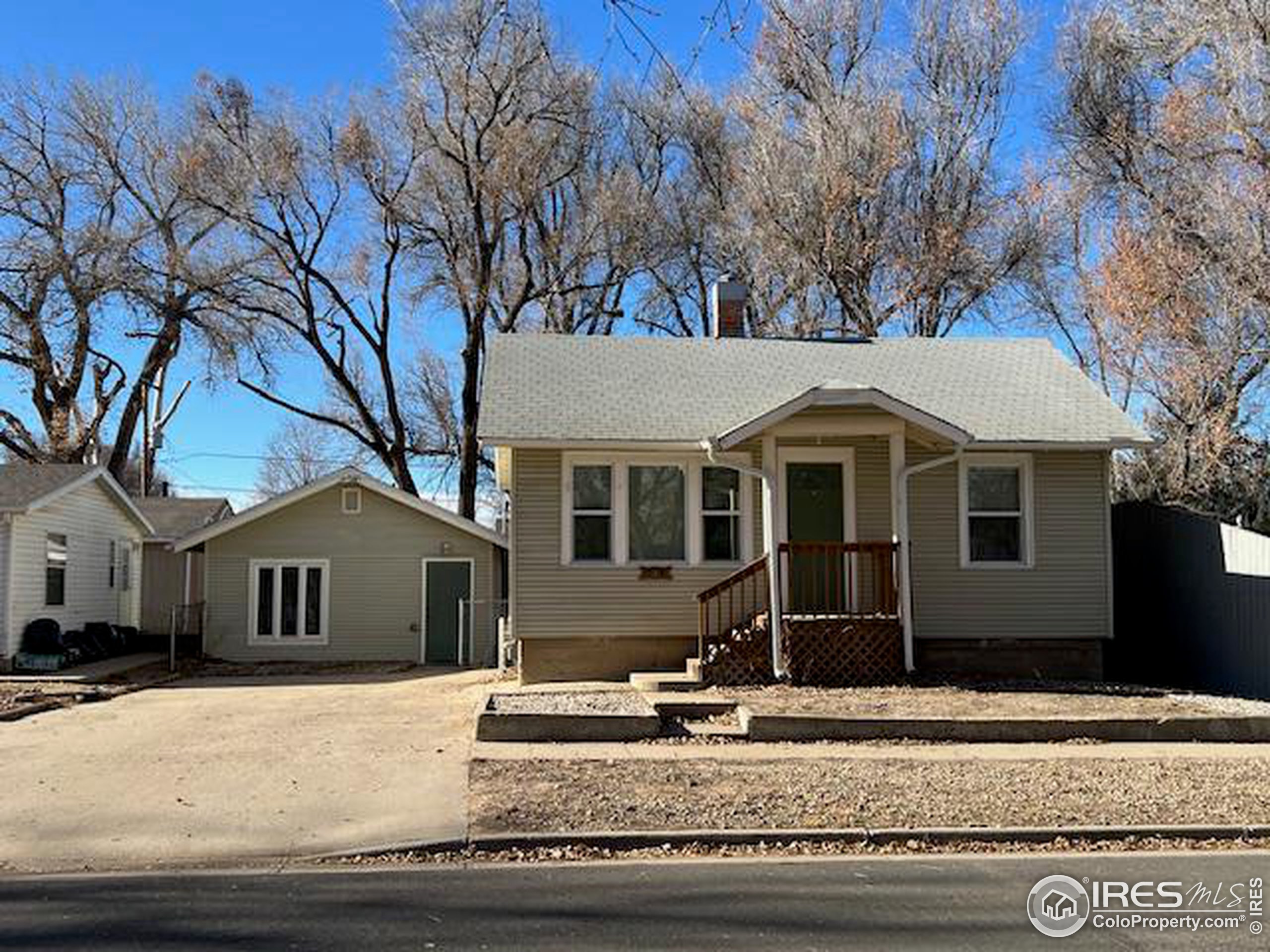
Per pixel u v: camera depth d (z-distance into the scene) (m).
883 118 28.05
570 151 31.34
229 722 13.41
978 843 8.12
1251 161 21.27
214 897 6.73
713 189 31.70
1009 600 16.28
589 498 16.09
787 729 11.71
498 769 10.17
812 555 16.16
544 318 33.44
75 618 23.45
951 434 14.47
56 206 31.11
